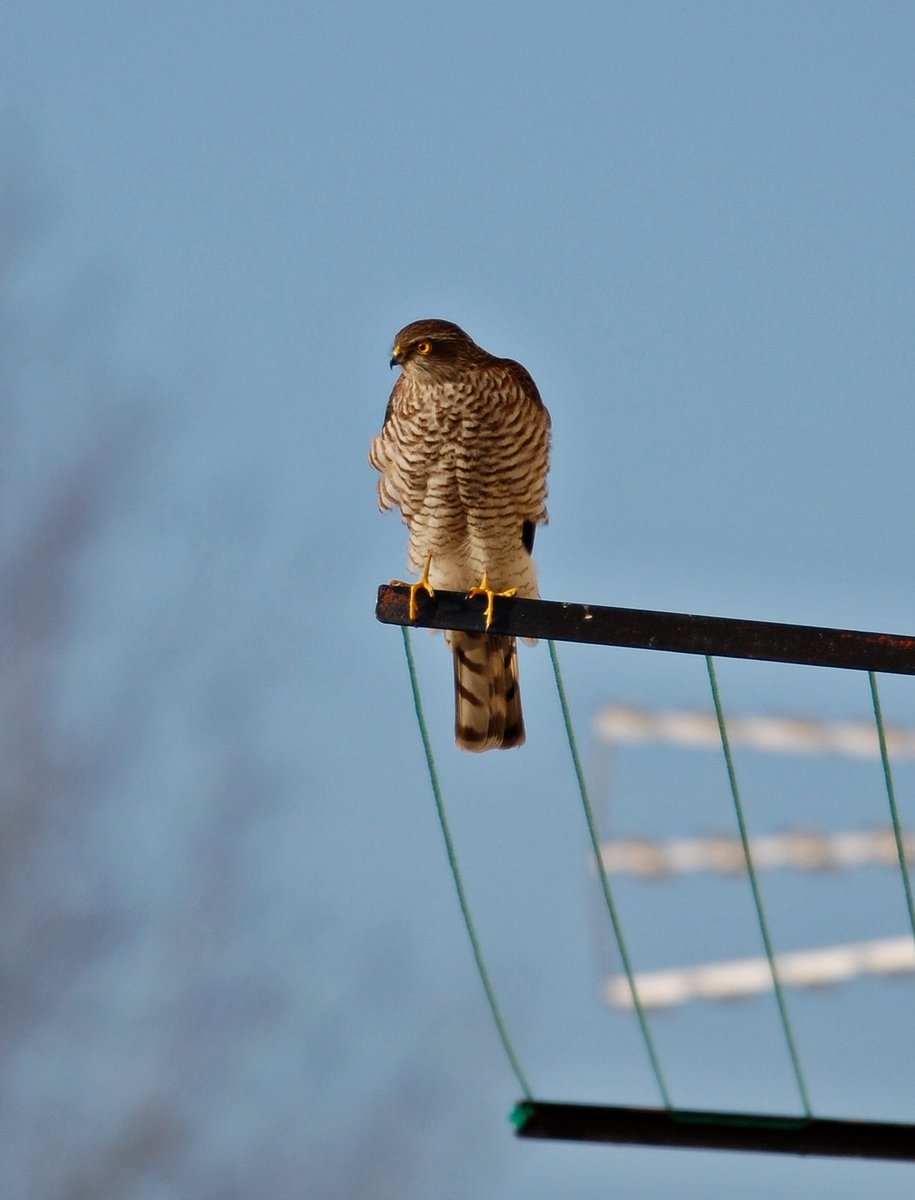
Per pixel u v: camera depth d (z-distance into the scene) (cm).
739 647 761
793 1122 720
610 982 1311
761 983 1336
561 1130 705
